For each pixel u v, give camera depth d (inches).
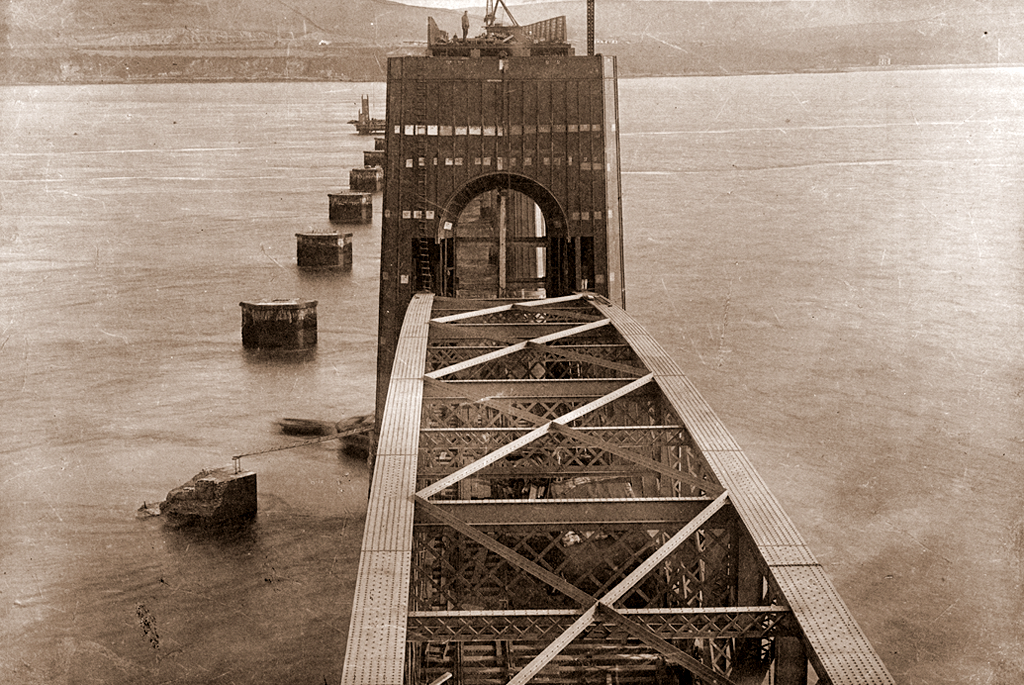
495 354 867.4
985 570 1429.6
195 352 2869.1
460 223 1797.5
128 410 2372.0
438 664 714.8
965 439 1910.7
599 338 1048.2
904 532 1542.8
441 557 576.1
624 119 7096.5
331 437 2235.5
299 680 1309.1
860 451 1861.5
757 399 2198.6
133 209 5211.6
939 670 1213.1
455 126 1317.7
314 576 1587.1
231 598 1497.3
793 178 4921.3
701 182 5004.9
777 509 512.4
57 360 2751.0
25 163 6284.5
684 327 2795.3
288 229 4859.7
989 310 2881.4
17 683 1310.3
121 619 1449.3
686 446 679.1
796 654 433.1
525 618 438.0
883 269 3356.3
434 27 1419.8
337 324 3211.1
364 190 5802.2
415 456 603.5
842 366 2415.1
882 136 5674.2
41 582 1540.4
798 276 3314.5
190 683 1301.7
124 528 1728.6
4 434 2219.5
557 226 1332.4
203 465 2046.0
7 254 4128.9
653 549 698.2
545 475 698.2
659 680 672.4
